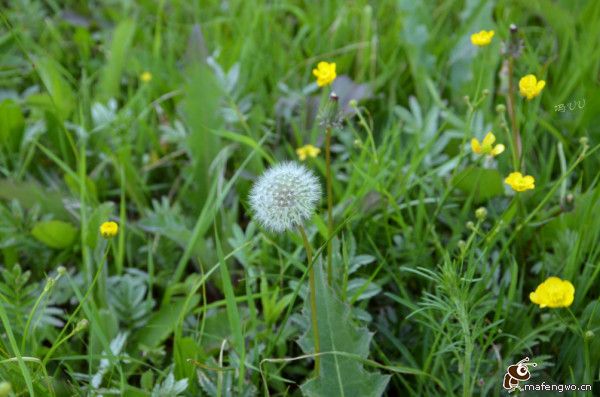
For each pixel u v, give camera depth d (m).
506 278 0.71
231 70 0.90
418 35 0.93
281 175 0.63
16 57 1.02
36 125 0.89
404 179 0.78
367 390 0.64
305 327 0.67
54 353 0.71
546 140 0.85
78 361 0.71
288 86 0.97
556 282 0.60
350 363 0.64
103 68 0.98
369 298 0.73
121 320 0.73
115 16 1.13
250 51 0.98
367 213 0.77
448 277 0.62
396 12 1.07
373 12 1.09
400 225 0.79
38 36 1.12
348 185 0.81
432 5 1.09
